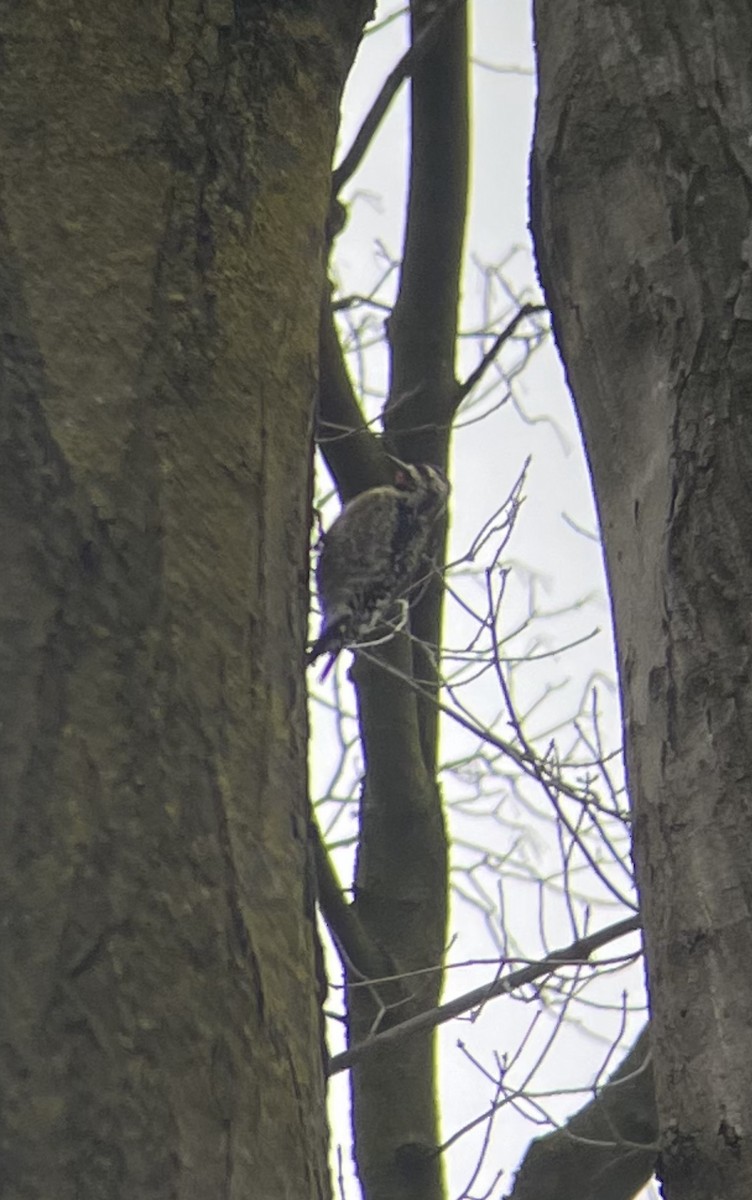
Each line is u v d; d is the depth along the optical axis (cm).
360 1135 1180
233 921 480
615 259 762
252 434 580
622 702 710
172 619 516
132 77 616
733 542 675
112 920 456
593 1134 1066
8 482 516
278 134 648
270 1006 479
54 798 468
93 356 555
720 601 670
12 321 552
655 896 662
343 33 696
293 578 575
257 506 568
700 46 784
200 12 642
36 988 439
